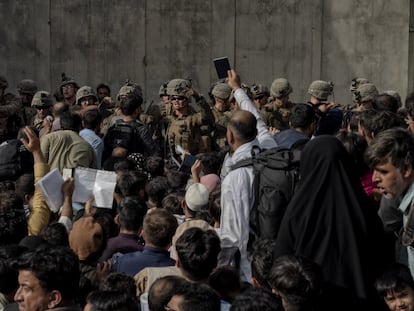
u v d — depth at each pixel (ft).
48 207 23.43
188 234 18.24
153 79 60.39
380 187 17.07
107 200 24.30
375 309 17.40
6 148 30.40
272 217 20.94
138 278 19.48
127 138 37.06
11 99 47.01
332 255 17.24
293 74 61.77
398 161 16.72
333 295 17.12
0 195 21.48
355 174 17.75
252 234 21.62
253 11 61.16
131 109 37.83
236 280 18.43
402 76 62.03
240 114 22.65
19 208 21.44
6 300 18.12
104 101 46.19
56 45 59.41
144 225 20.58
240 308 15.02
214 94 45.11
